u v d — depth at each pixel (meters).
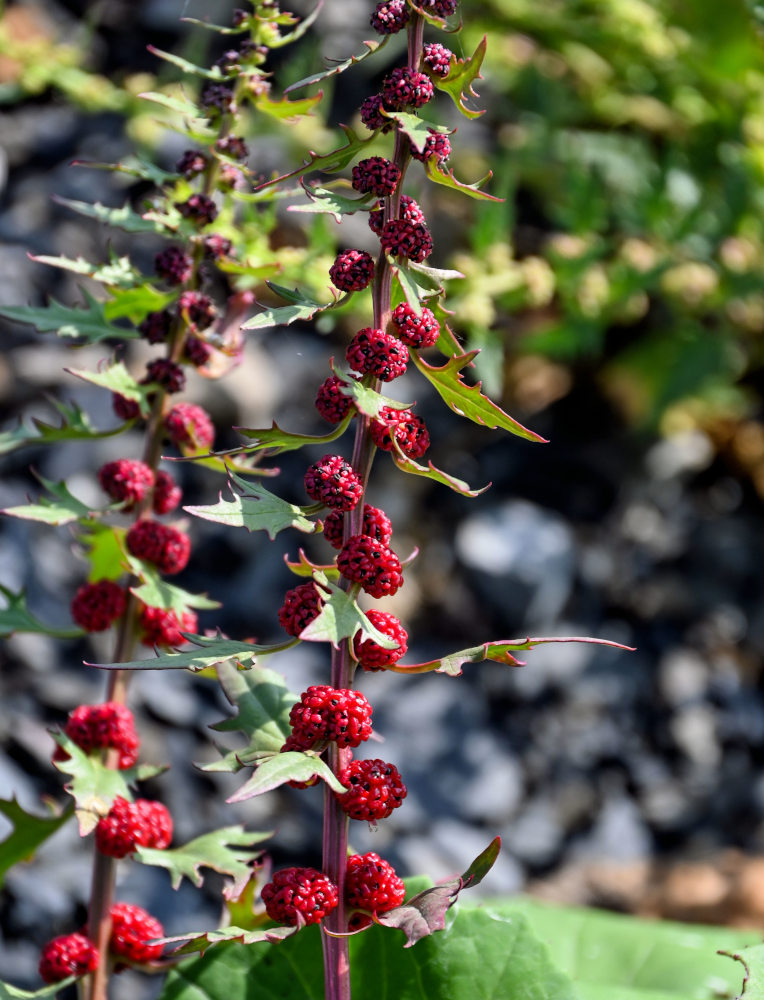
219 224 0.52
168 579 0.88
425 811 0.83
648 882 0.82
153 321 0.40
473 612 0.94
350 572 0.32
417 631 0.93
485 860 0.32
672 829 0.87
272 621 0.89
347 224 0.97
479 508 0.98
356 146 0.32
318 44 0.75
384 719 0.88
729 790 0.90
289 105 0.39
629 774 0.90
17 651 0.82
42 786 0.77
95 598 0.40
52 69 0.90
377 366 0.32
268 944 0.40
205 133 0.40
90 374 0.40
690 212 0.86
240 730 0.35
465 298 0.74
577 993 0.39
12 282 0.95
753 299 0.96
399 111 0.32
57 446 0.92
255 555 0.92
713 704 0.95
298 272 0.58
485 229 0.77
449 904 0.31
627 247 0.85
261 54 0.40
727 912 0.79
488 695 0.92
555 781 0.88
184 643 0.41
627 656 0.96
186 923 0.72
